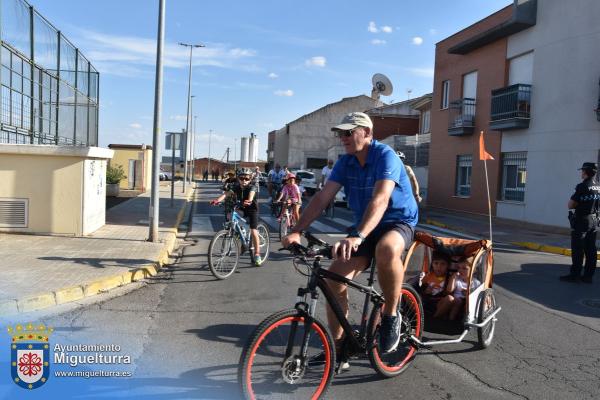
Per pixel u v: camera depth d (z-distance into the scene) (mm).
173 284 7535
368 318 4047
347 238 3455
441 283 5105
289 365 3496
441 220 19797
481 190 21000
